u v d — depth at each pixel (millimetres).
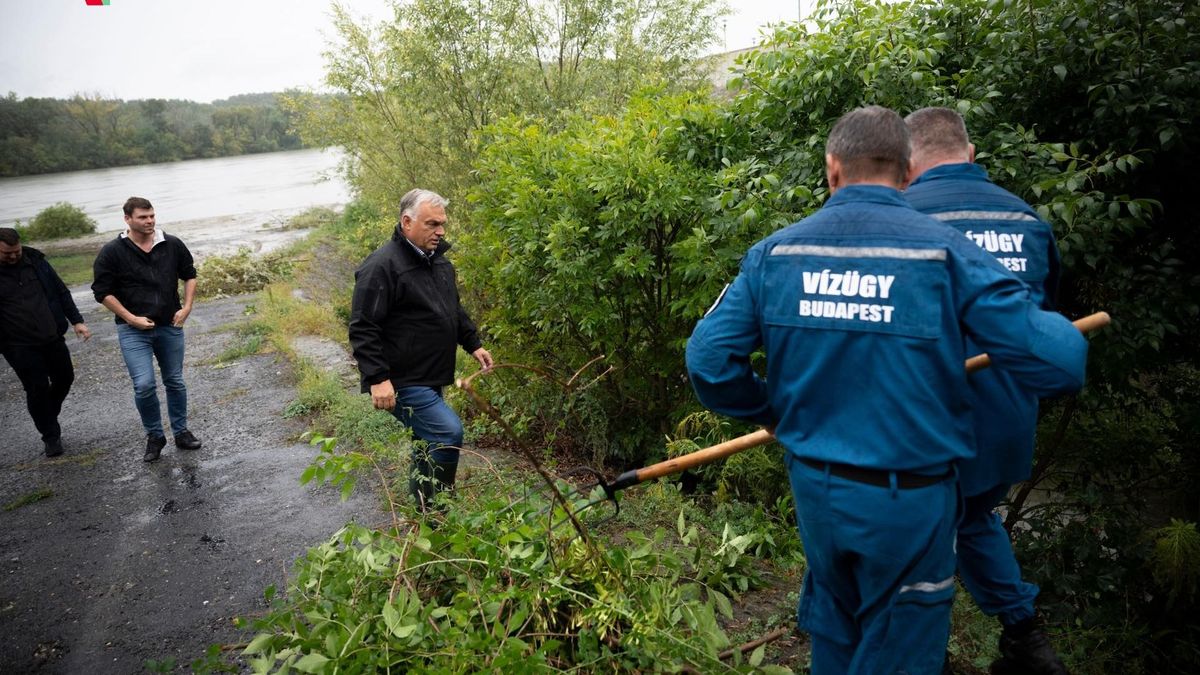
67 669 3074
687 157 4172
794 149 3730
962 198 2301
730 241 3814
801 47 3566
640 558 2664
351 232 17891
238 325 9680
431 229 3562
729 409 1961
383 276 3502
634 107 4660
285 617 2379
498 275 5000
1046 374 1553
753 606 2994
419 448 3564
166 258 5340
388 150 12555
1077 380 1539
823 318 1756
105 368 8188
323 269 14648
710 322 1937
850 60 3381
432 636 2264
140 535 4270
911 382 1662
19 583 3816
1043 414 4113
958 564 2320
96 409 6809
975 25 3645
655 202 3922
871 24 3410
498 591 2455
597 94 9703
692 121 4164
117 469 5316
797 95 3682
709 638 2330
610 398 4984
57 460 5586
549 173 4727
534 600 2371
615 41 9648
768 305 1854
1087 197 2926
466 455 4941
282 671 2201
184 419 5625
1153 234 3521
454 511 2895
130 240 5172
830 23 3625
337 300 11180
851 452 1715
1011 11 3439
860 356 1713
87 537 4297
